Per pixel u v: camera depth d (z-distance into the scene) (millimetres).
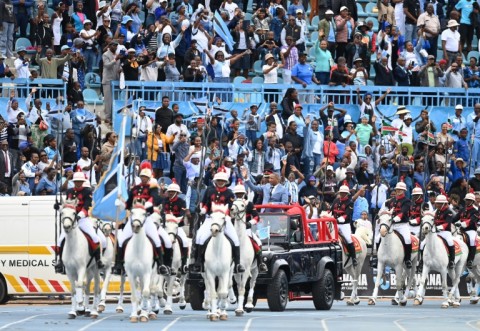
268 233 71250
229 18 107312
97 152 90438
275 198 89750
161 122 94375
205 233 64625
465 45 115375
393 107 104938
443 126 101188
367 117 101438
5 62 99875
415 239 81688
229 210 65375
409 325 61656
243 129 96500
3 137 90125
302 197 93125
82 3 103875
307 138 96312
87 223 64500
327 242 76812
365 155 98500
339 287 77375
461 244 81812
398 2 112438
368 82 110875
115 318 64188
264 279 70000
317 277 74500
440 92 108375
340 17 108188
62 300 85000
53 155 90438
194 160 90688
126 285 81188
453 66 109375
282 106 99688
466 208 84188
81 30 103062
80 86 98188
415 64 109750
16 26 101688
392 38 109812
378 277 81062
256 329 57406
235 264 64375
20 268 81125
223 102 100188
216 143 91000
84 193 64062
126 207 63094
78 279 63406
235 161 92750
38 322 61094
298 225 73688
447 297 79625
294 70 104500
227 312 70375
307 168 96312
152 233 62906
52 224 81188
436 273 90812
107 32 101312
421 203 80750
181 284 74000
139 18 104812
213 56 103125
